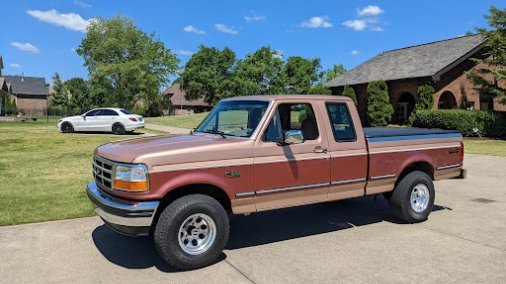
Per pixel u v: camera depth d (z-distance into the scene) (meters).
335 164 5.61
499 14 23.00
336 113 5.75
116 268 4.61
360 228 6.17
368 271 4.54
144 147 4.74
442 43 30.55
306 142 5.38
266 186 5.05
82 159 12.70
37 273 4.45
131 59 61.56
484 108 28.70
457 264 4.73
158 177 4.41
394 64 31.62
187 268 4.55
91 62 61.59
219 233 4.70
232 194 4.83
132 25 62.38
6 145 16.58
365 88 31.98
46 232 5.77
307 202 5.45
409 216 6.30
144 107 60.56
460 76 27.38
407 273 4.48
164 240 4.42
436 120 23.80
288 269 4.60
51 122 37.72
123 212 4.34
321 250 5.21
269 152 5.07
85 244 5.35
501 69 23.67
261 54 75.75
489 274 4.46
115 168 4.54
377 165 6.01
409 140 6.37
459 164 7.04
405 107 30.25
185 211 4.48
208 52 75.44
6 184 8.80
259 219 6.66
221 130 5.68
